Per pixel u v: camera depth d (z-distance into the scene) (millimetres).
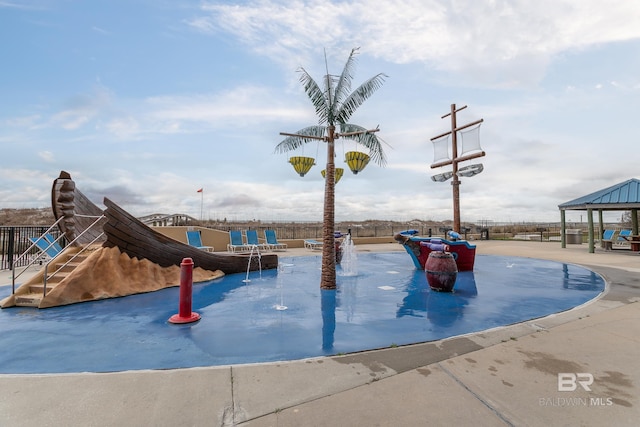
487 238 26188
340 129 8406
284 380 2863
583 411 2309
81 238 8344
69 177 7824
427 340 4293
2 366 3449
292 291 7867
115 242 7414
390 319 5395
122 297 7102
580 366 3129
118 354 3809
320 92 8320
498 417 2244
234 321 5309
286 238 22578
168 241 8562
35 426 2158
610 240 16797
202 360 3609
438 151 16812
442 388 2691
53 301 6180
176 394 2609
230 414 2303
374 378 2896
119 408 2389
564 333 4152
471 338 4016
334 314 5742
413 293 7586
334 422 2189
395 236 11469
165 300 6840
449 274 7488
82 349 3984
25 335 4551
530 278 9484
